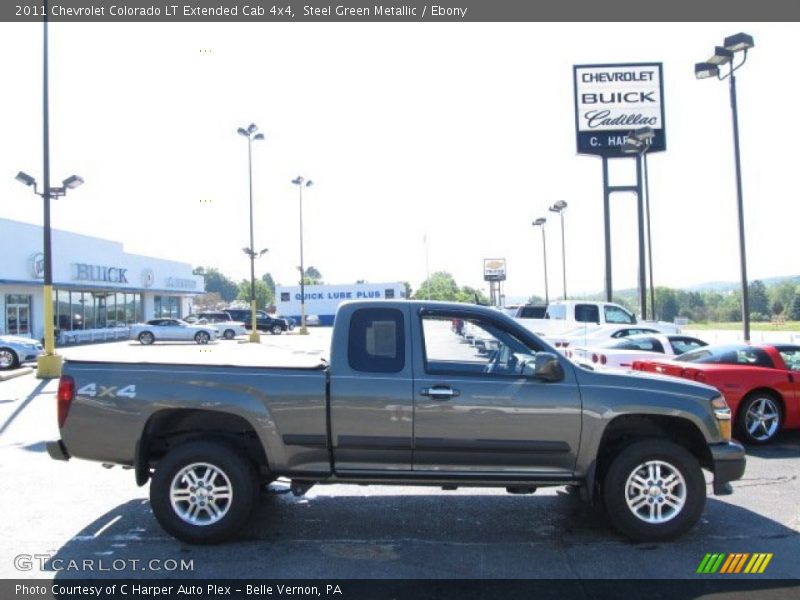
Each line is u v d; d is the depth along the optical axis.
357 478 5.49
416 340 5.59
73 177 18.77
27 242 32.97
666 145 30.59
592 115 30.83
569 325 19.47
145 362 5.59
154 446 5.83
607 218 30.88
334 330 5.62
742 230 18.30
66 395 5.55
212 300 115.62
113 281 41.06
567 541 5.53
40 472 7.80
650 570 4.91
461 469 5.49
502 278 47.84
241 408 5.42
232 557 5.16
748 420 9.38
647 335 13.86
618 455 5.50
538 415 5.42
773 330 40.88
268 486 7.06
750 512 6.29
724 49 17.92
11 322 32.44
